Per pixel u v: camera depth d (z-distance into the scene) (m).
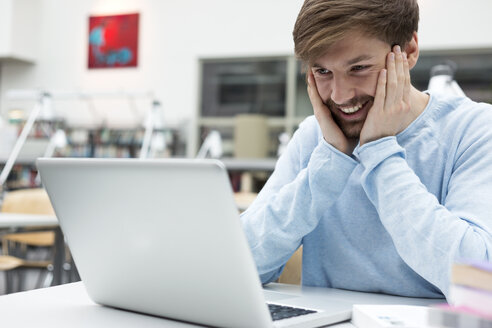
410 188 0.86
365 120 0.92
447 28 6.07
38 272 4.54
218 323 0.65
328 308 0.75
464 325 0.47
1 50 7.27
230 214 0.58
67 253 2.78
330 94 0.91
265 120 6.85
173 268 0.67
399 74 0.90
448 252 0.81
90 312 0.76
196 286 0.65
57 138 5.10
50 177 0.75
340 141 0.93
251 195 3.27
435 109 1.03
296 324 0.66
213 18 6.97
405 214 0.85
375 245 1.01
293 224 0.95
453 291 0.49
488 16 5.95
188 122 7.03
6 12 7.25
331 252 1.05
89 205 0.71
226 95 7.16
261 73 7.09
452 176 0.96
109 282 0.75
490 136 0.95
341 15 0.83
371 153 0.90
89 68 7.39
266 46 6.75
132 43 7.24
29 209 3.13
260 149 6.77
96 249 0.74
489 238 0.82
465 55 6.20
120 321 0.71
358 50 0.85
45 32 7.58
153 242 0.67
